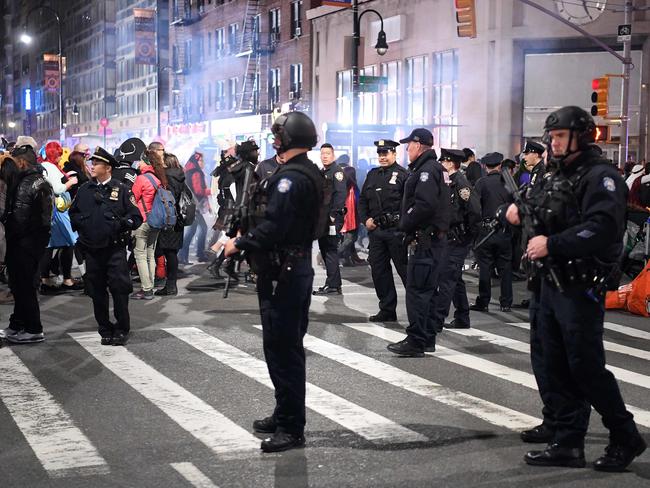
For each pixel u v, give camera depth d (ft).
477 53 111.65
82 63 299.17
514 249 43.11
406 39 125.49
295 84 151.84
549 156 17.11
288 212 17.20
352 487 15.85
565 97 107.86
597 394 16.38
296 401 18.04
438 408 21.34
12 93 427.74
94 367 25.54
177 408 21.20
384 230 32.55
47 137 353.10
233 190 42.57
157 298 39.24
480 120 111.65
